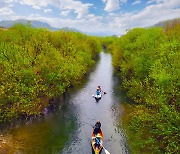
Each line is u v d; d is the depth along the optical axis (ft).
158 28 187.32
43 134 97.60
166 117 68.44
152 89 84.02
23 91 104.01
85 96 153.89
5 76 102.06
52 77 119.44
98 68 272.92
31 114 115.24
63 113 122.01
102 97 151.53
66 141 92.89
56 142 91.66
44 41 143.02
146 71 121.90
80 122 111.45
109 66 292.20
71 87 174.91
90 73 237.25
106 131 101.81
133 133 99.35
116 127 105.91
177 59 77.61
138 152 83.51
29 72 108.68
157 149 74.69
